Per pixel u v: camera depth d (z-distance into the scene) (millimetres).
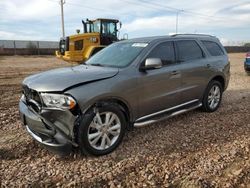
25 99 4312
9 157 4020
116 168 3684
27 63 21703
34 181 3391
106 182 3381
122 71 4344
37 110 3904
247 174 3490
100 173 3561
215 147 4293
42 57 30219
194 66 5523
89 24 16375
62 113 3680
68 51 14695
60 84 3766
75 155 4031
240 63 21453
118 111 4160
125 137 4711
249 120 5609
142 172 3580
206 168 3648
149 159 3932
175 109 5289
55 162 3863
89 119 3805
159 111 4957
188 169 3633
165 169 3646
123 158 3973
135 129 5066
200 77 5699
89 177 3469
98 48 14508
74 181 3381
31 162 3869
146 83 4559
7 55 32750
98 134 3973
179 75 5172
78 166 3746
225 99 7480
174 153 4113
